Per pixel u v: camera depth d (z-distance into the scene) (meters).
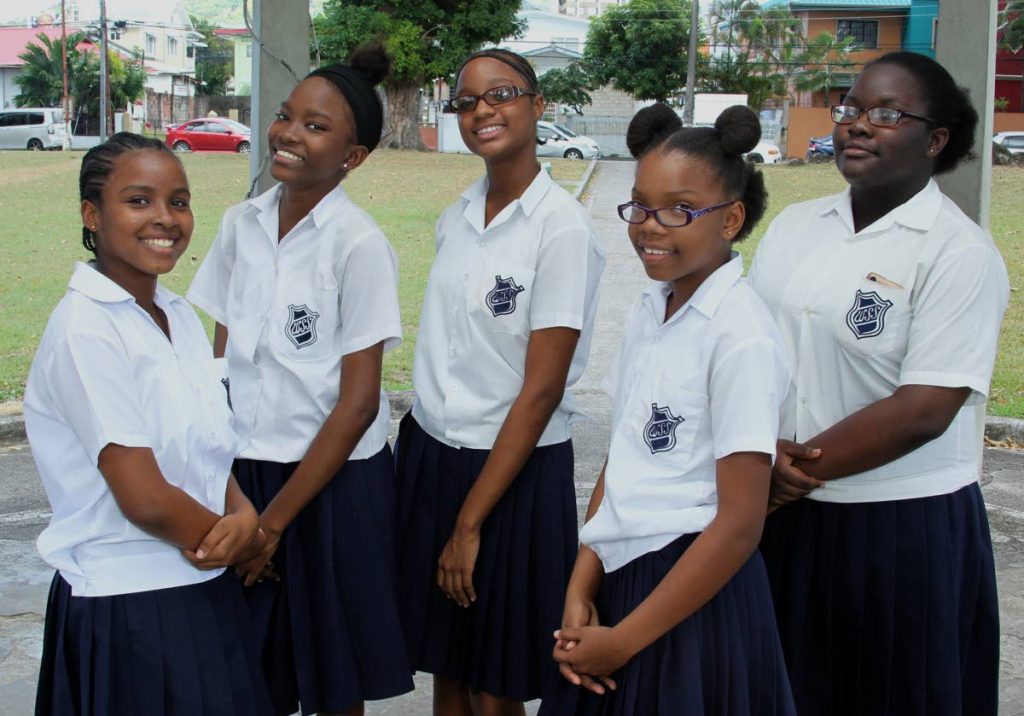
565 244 2.62
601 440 6.05
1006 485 5.48
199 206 15.56
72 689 2.16
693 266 2.12
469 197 2.80
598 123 38.34
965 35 3.14
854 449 2.28
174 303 2.32
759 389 2.04
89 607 2.14
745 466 2.03
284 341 2.65
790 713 2.22
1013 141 29.91
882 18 37.28
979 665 2.52
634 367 2.24
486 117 2.62
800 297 2.47
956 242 2.31
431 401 2.79
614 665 2.06
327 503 2.67
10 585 4.07
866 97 2.34
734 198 2.12
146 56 54.41
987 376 2.28
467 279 2.71
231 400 2.74
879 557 2.40
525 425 2.60
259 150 3.65
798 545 2.49
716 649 2.10
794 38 35.66
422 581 2.84
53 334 2.10
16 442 6.01
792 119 35.53
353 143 2.64
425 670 2.86
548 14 49.47
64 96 38.97
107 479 2.09
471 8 25.98
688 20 35.22
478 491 2.62
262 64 3.60
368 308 2.61
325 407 2.66
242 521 2.29
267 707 2.47
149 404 2.17
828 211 2.51
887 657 2.40
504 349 2.70
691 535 2.13
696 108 30.56
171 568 2.21
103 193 2.14
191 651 2.21
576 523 2.84
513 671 2.73
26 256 11.59
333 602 2.67
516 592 2.71
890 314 2.35
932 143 2.36
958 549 2.43
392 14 25.89
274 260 2.69
